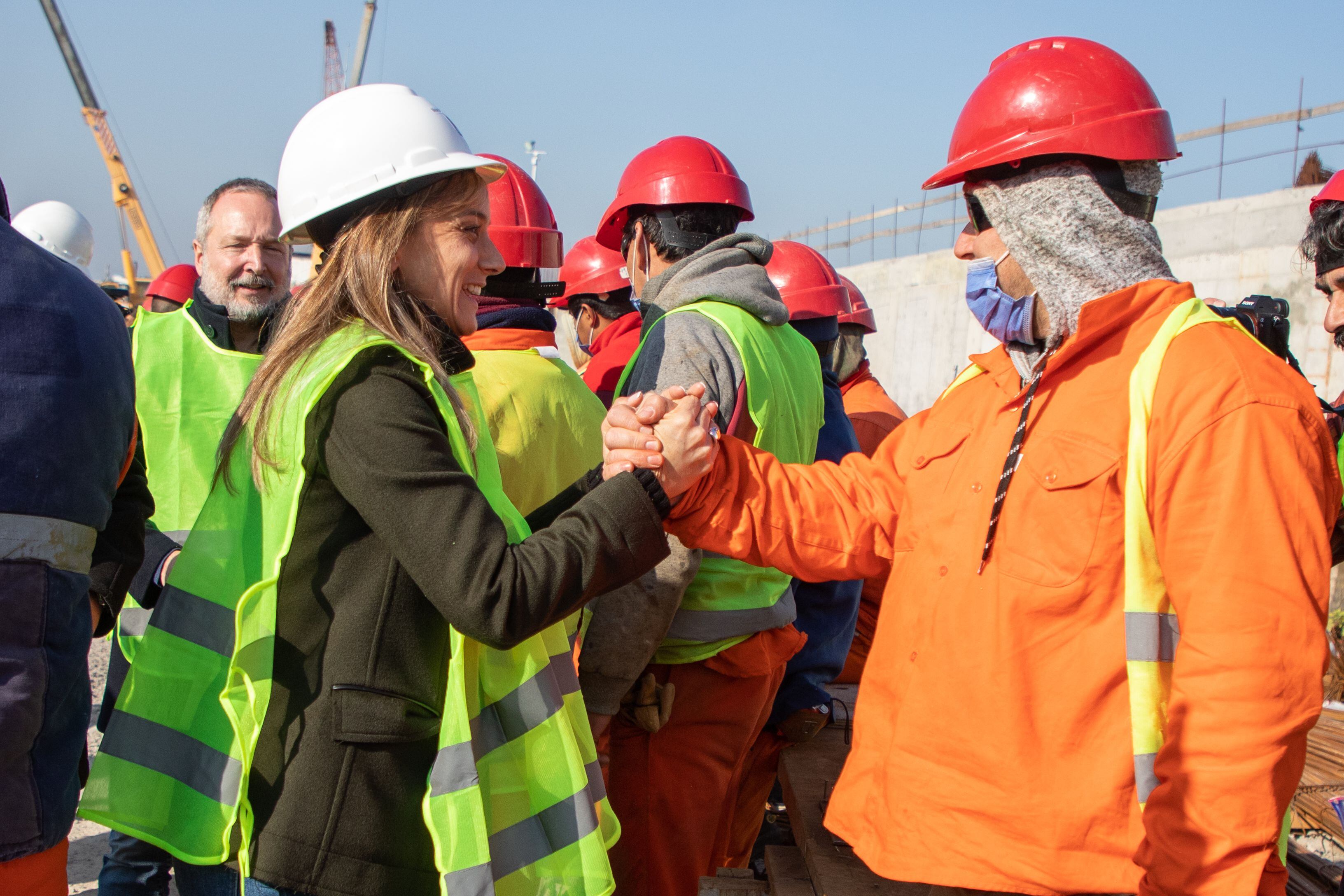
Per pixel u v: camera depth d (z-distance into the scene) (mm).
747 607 2535
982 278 1707
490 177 1759
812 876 2314
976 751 1545
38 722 1549
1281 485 1359
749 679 2602
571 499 2109
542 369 2348
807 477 1886
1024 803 1510
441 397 1546
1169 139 1611
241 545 1619
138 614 2637
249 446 1611
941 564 1635
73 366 1632
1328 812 3391
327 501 1537
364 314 1574
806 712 3020
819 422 2863
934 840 1574
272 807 1504
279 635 1531
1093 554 1481
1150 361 1473
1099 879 1479
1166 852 1353
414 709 1533
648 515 1619
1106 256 1567
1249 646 1324
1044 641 1510
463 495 1483
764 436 2508
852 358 4707
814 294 3652
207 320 3316
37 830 1555
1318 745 3928
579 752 1767
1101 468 1481
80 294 1707
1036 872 1499
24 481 1546
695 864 2592
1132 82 1601
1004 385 1676
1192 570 1387
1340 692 4684
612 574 1586
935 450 1734
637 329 4355
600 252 4930
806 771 2838
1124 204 1626
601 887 1611
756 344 2514
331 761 1499
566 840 1633
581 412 2398
